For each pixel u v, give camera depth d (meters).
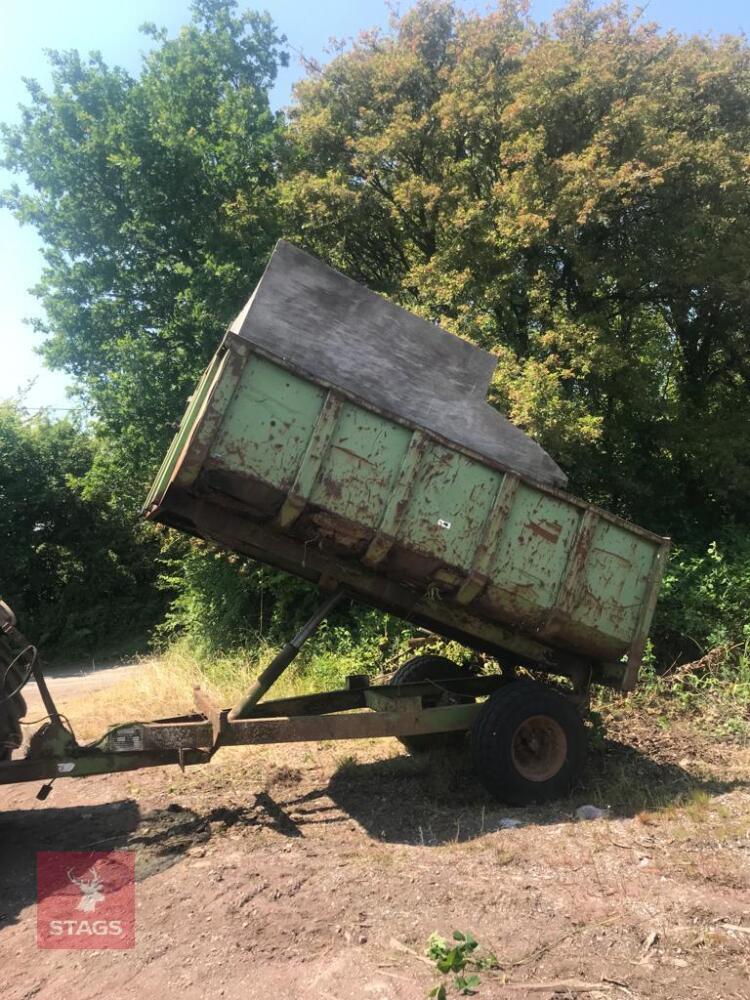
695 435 14.77
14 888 4.21
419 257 16.52
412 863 4.29
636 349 15.24
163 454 16.91
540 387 11.12
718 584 9.67
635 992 2.90
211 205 16.70
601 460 14.23
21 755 5.06
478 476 5.31
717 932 3.30
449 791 5.78
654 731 7.00
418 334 6.11
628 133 13.05
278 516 5.07
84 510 27.22
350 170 16.88
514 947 3.26
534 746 5.56
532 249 13.94
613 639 5.75
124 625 26.62
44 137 18.31
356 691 6.35
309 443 4.93
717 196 13.49
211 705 5.52
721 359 16.86
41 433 27.75
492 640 5.88
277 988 3.04
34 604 26.84
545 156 13.25
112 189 17.91
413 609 5.73
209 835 4.91
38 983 3.20
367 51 17.31
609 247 14.27
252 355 4.85
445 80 16.39
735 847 4.27
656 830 4.62
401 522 5.13
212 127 17.08
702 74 14.26
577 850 4.35
